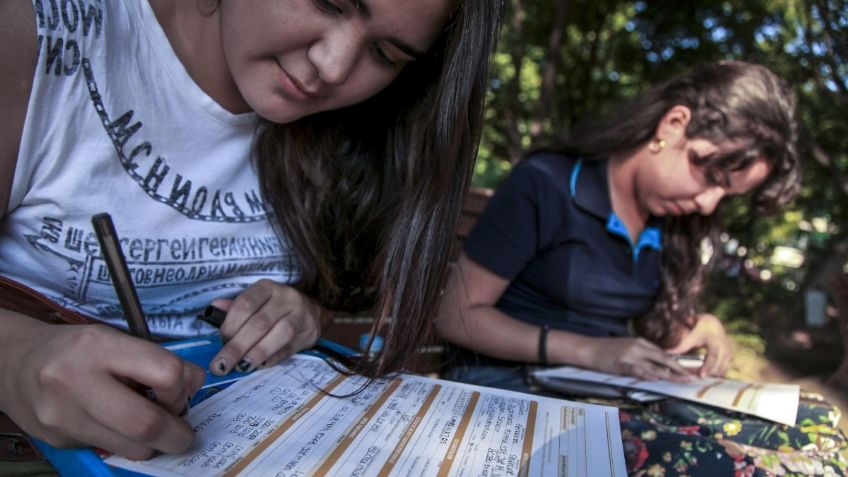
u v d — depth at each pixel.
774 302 4.76
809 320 4.21
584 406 0.76
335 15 0.70
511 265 1.36
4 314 0.58
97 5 0.75
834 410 1.09
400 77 1.00
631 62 5.61
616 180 1.43
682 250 1.51
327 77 0.73
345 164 1.07
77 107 0.74
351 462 0.56
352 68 0.75
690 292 1.51
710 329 1.53
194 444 0.56
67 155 0.75
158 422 0.50
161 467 0.52
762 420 1.05
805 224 5.21
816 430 1.02
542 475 0.58
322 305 1.11
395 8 0.69
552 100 5.11
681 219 1.50
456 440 0.63
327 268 1.06
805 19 3.41
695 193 1.35
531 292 1.45
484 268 1.37
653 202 1.40
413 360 0.89
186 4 0.84
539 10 5.29
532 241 1.38
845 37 2.98
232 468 0.53
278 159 0.99
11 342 0.54
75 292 0.83
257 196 1.00
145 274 0.88
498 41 0.86
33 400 0.50
